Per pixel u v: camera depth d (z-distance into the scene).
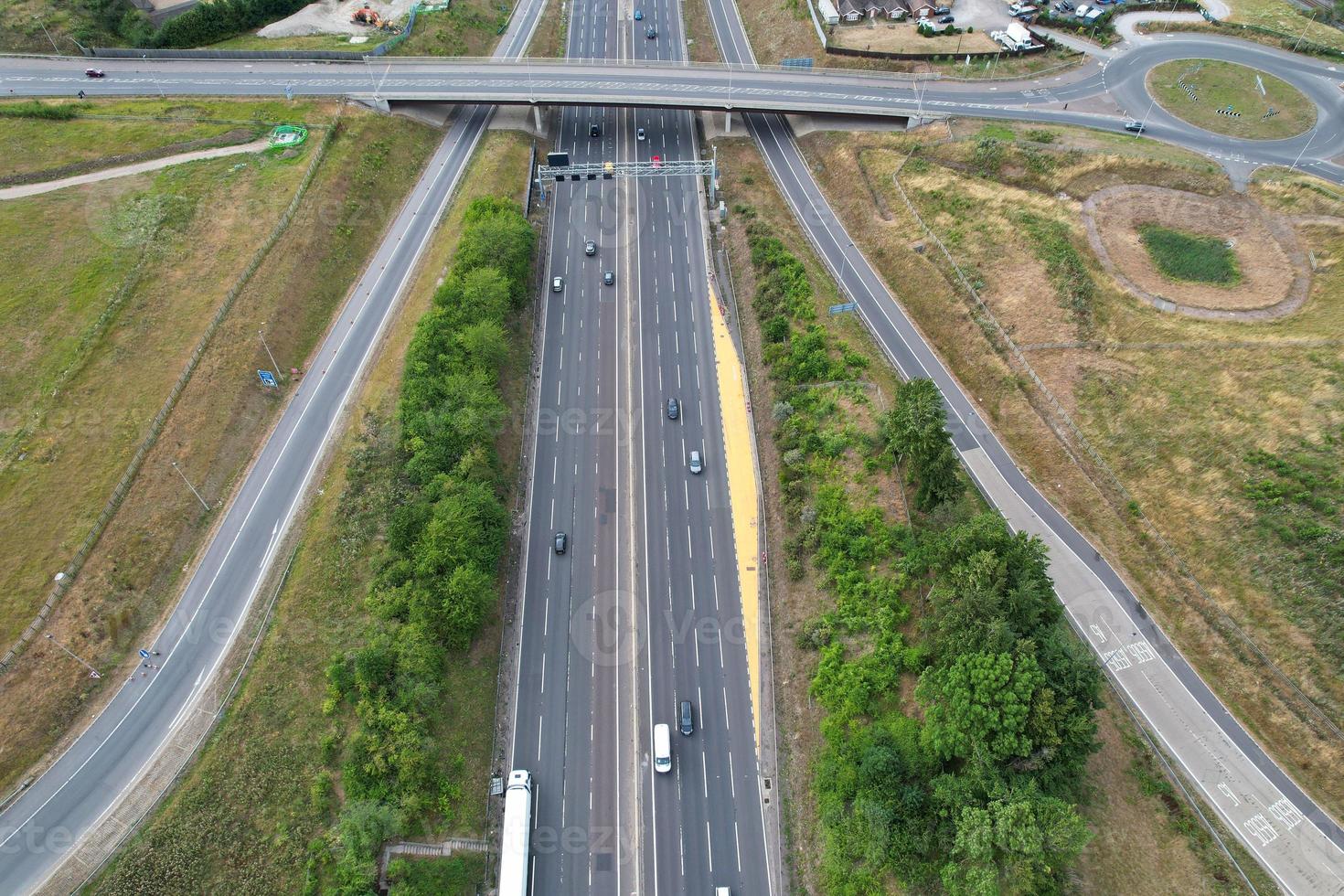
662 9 164.50
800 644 75.62
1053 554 81.25
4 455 81.50
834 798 65.94
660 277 112.12
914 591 74.31
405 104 129.75
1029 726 58.69
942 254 107.25
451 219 115.62
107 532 76.81
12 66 132.12
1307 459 82.38
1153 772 66.75
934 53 135.00
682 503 89.19
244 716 67.50
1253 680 71.81
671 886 65.62
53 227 104.12
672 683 76.44
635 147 131.38
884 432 83.81
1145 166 113.75
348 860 61.28
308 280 102.88
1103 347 95.88
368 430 87.50
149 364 90.25
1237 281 101.94
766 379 97.94
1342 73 128.38
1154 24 141.12
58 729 66.50
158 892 59.19
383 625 73.75
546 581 83.19
